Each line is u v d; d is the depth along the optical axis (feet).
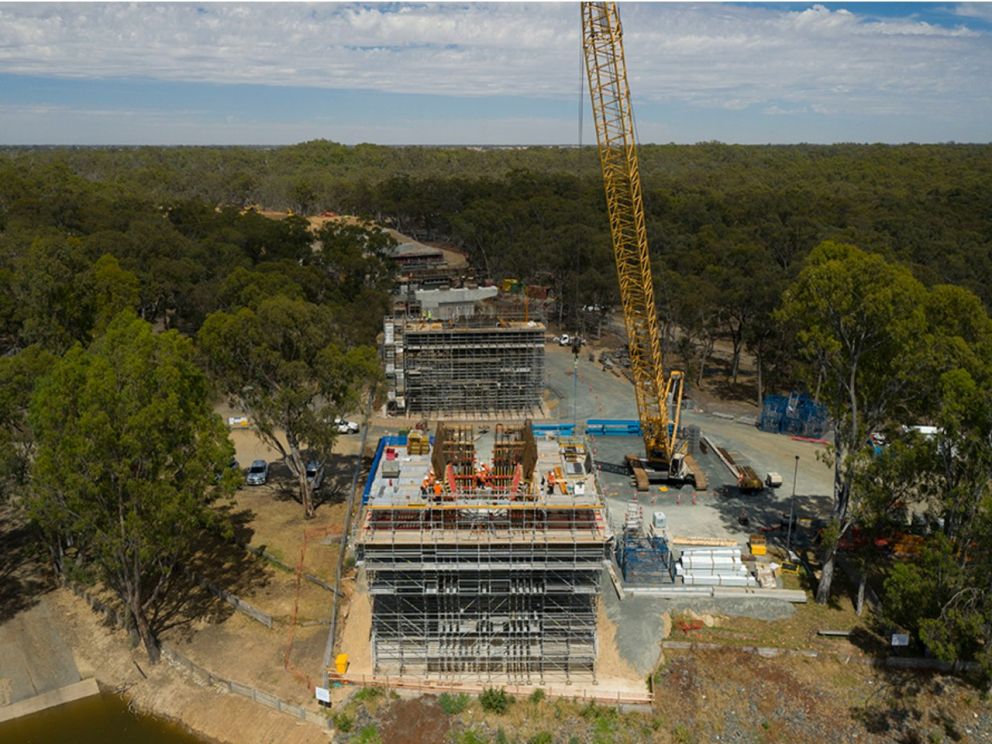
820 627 180.04
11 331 302.45
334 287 429.79
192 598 193.26
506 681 163.22
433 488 164.25
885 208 599.57
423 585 158.40
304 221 555.69
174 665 172.14
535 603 163.94
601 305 457.27
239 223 549.13
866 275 177.88
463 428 218.59
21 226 450.30
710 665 168.04
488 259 587.27
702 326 370.53
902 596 158.10
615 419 328.29
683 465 261.65
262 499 247.29
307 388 221.66
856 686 163.63
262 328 219.82
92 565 168.45
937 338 176.24
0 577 203.92
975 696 161.07
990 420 156.35
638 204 264.31
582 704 157.28
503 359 338.95
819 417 310.45
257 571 204.23
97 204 565.12
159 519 157.48
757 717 156.25
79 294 301.22
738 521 232.73
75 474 151.02
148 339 172.86
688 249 474.90
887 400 185.37
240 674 166.61
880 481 179.63
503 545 155.74
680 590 192.13
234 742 152.46
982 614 149.38
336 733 151.12
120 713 160.56
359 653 171.53
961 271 396.98
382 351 362.74
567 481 174.09
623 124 259.19
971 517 162.81
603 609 186.39
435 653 165.78
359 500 244.22
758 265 394.11
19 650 177.06
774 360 346.54
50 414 151.94
